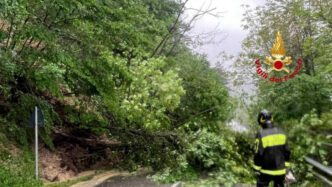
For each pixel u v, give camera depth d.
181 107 10.73
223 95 10.34
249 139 7.94
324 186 4.80
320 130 4.98
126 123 9.30
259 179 4.34
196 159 8.12
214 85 11.04
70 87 8.12
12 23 6.41
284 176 4.20
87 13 7.41
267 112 4.33
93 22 7.54
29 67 7.08
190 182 6.80
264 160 4.22
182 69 12.39
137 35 8.49
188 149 8.12
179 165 7.70
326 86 6.93
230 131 8.49
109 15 8.17
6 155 6.91
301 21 15.62
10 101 7.96
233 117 8.65
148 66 9.34
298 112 6.51
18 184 6.09
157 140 8.51
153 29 12.78
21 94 7.64
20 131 7.61
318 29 15.00
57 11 7.20
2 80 7.20
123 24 8.05
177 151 8.33
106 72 7.79
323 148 4.82
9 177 6.14
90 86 8.03
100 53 7.97
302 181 5.16
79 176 8.02
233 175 6.76
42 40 6.63
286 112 6.68
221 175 6.77
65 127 9.41
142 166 8.75
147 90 8.62
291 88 7.45
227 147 7.63
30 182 6.43
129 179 7.31
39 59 7.09
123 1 9.69
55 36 6.79
